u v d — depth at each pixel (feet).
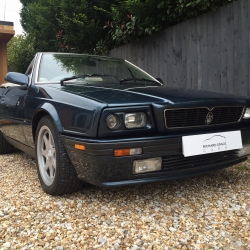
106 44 22.08
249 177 10.01
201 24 14.53
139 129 7.06
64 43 24.70
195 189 8.96
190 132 7.59
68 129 7.58
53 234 6.40
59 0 24.52
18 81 10.25
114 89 8.57
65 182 8.09
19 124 10.75
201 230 6.56
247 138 8.62
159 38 17.06
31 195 8.63
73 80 10.03
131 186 9.20
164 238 6.22
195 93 8.68
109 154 6.72
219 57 13.85
